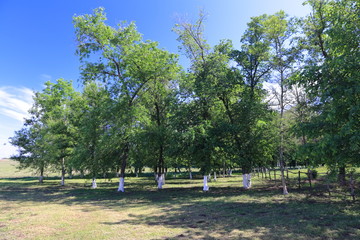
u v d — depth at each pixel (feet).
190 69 64.64
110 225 26.55
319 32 47.26
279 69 45.60
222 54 62.03
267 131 54.29
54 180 134.00
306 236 19.75
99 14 65.21
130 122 61.57
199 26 66.08
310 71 26.37
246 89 66.28
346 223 22.97
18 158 106.73
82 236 22.47
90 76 68.74
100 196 57.00
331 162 27.99
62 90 89.04
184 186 78.13
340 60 23.97
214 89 55.83
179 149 58.75
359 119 24.13
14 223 28.84
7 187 88.22
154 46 67.10
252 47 59.62
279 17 45.32
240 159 55.57
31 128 107.24
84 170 69.77
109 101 64.03
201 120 58.80
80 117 79.87
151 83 68.59
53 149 83.30
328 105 27.89
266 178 86.02
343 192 41.93
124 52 66.90
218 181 93.97
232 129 55.26
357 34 26.27
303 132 28.53
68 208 39.96
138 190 68.90
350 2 31.12
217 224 25.31
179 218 29.25
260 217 27.66
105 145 61.05
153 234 22.27
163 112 75.61
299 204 34.06
